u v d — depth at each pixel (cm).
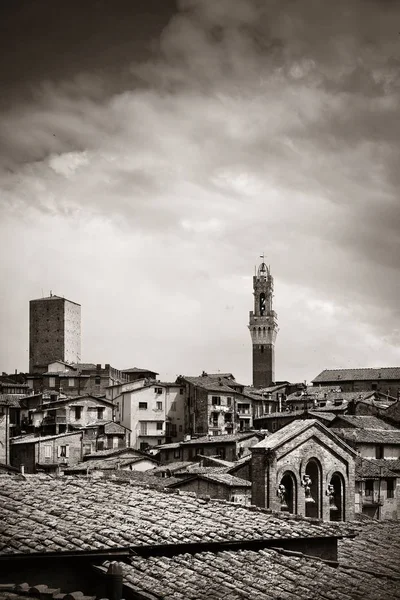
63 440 15138
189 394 19762
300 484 6525
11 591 2906
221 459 13750
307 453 6594
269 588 3397
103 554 3178
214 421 19438
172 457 14538
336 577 3738
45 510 3503
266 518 3997
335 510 6794
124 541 3297
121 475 9894
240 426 19812
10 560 2980
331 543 4047
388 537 5269
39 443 14812
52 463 14375
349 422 11594
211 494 8325
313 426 6681
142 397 19425
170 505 3916
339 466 6800
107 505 3725
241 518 3919
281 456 6419
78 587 3144
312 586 3544
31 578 3069
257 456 6378
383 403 16962
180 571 3319
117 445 16900
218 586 3272
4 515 3341
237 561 3547
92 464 13175
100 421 17688
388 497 10219
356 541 5012
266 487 6328
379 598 3612
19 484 3878
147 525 3531
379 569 4344
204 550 3556
